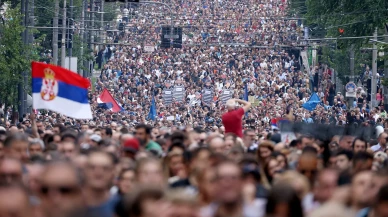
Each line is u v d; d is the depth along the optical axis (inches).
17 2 4266.7
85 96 1571.1
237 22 7628.0
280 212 773.9
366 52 5462.6
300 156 1104.8
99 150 951.6
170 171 1062.4
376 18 4030.5
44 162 985.5
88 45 6318.9
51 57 5246.1
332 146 1549.0
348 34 4116.6
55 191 737.6
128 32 7436.0
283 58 6747.1
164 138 1526.8
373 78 4616.1
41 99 1557.6
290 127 1686.8
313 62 6560.0
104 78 6210.6
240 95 5187.0
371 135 1802.4
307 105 4507.9
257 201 879.1
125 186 964.0
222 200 767.7
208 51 6914.4
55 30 4554.6
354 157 1182.3
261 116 4151.1
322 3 4249.5
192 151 1072.8
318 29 6461.6
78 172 751.7
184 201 693.3
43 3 5177.2
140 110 4852.4
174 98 5216.5
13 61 3516.2
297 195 778.8
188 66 6604.3
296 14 7057.1
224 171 767.7
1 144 1246.3
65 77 1560.0
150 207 735.1
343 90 5792.3
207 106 4785.9
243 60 6707.7
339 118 3683.6
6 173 871.7
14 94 3651.6
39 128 2042.3
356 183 845.8
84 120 3513.8
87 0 6264.8
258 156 1232.8
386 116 3764.8
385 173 846.5
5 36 3489.2
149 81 6043.3
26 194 696.4
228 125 1662.2
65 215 718.5
